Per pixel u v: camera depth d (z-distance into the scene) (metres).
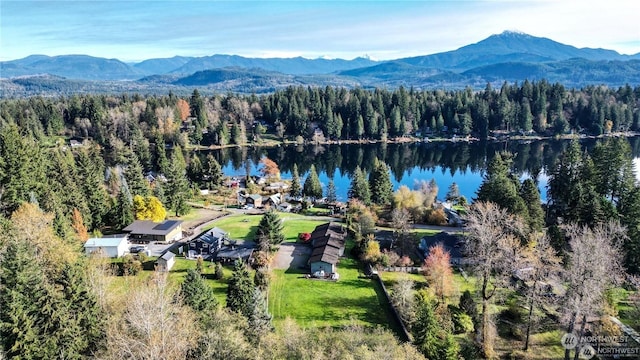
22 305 30.66
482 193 76.94
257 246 67.25
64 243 47.53
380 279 58.22
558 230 61.47
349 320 48.22
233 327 32.69
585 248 38.38
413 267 62.25
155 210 79.12
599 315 43.00
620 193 83.56
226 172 146.88
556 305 44.25
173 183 91.69
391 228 82.88
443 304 48.12
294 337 32.03
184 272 59.34
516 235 59.44
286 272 61.31
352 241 73.50
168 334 29.08
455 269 60.34
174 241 72.50
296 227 83.00
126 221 75.88
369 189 103.56
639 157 150.88
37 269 32.72
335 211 98.19
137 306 30.59
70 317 32.62
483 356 41.34
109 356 28.98
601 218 65.31
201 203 102.75
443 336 39.69
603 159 85.94
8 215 62.91
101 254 57.91
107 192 93.50
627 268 54.62
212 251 65.50
